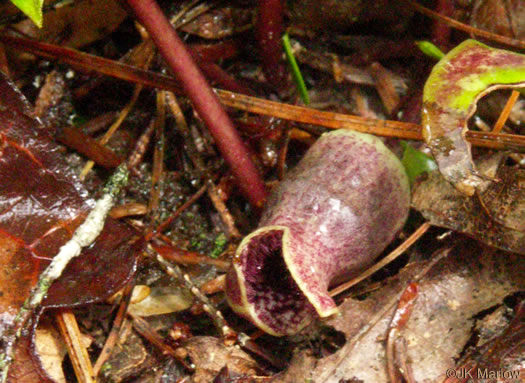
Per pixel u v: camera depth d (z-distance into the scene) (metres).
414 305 0.15
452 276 0.15
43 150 0.15
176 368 0.15
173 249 0.16
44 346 0.15
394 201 0.15
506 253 0.15
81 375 0.15
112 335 0.15
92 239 0.15
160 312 0.15
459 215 0.15
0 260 0.15
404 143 0.16
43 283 0.15
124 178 0.15
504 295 0.15
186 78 0.15
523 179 0.15
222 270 0.16
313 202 0.15
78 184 0.15
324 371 0.15
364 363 0.15
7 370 0.14
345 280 0.15
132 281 0.15
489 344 0.15
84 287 0.15
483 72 0.14
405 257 0.16
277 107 0.16
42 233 0.15
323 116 0.16
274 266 0.15
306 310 0.15
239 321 0.16
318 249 0.15
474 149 0.16
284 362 0.15
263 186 0.16
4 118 0.15
